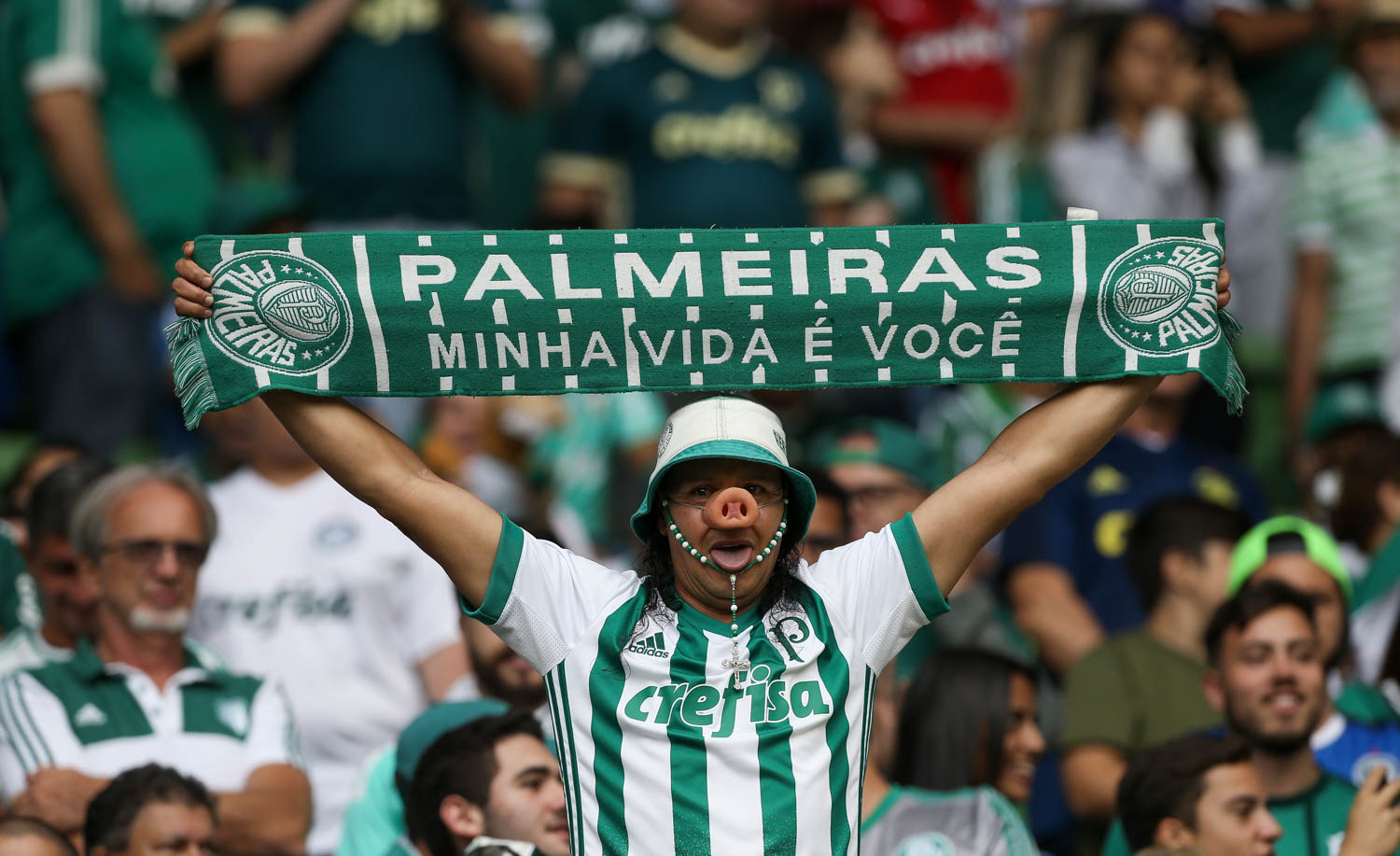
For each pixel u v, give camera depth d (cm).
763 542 1353
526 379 1420
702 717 1327
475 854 1675
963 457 2855
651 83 3189
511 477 2917
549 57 3831
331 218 3084
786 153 3198
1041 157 3494
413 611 2262
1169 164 3431
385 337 1400
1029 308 1417
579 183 3209
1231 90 3712
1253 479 2755
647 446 3038
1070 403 1419
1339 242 3366
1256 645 1888
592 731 1341
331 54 3111
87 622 2020
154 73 3016
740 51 3241
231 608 2212
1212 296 1416
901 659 2405
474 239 1409
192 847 1670
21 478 2425
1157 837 1748
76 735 1881
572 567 1388
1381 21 3362
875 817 1822
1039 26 3638
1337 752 2012
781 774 1314
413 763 1791
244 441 2294
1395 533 2395
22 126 2941
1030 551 2591
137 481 1975
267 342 1391
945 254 1421
